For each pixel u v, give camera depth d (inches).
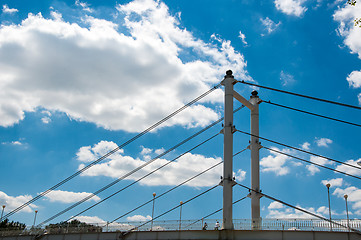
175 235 1836.9
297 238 1590.8
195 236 1781.5
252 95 2299.5
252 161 2144.4
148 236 1924.2
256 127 2209.6
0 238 2598.4
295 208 1743.4
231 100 2052.2
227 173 1894.7
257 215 2009.1
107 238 2110.0
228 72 2121.1
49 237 2402.8
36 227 2522.1
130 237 2000.5
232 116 2026.3
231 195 1856.5
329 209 1673.2
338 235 1530.5
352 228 1521.9
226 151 1943.9
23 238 2514.8
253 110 2239.2
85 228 2272.4
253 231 1679.4
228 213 1807.3
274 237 1632.6
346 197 1731.1
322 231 1560.0
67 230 2361.0
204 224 1820.9
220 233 1722.4
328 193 1726.1
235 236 1702.8
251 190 2064.5
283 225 1633.9
